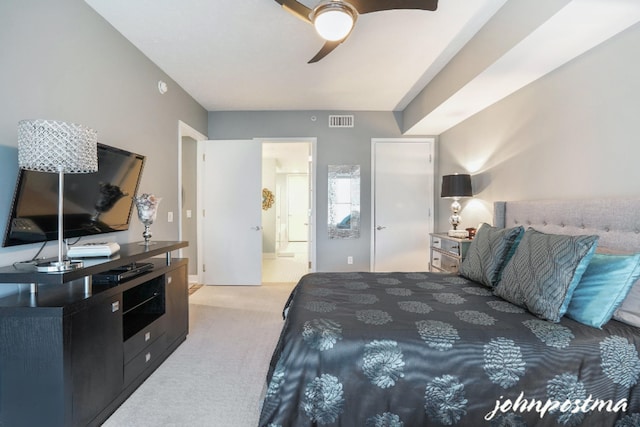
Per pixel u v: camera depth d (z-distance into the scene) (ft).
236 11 7.45
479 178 11.17
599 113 6.38
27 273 4.47
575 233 6.47
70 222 6.20
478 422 4.26
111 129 7.95
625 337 4.48
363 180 15.24
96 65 7.37
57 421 4.55
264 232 24.88
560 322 4.85
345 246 15.33
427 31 8.18
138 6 7.22
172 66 10.28
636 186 5.66
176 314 8.29
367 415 4.30
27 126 4.77
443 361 4.33
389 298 6.15
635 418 4.30
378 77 11.18
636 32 5.66
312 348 4.43
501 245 6.93
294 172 30.89
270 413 4.26
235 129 15.12
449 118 12.21
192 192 15.21
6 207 5.24
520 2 6.41
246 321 10.32
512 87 8.87
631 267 4.68
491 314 5.21
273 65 10.24
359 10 5.81
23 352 4.53
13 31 5.32
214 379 6.84
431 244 12.93
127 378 6.14
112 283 6.04
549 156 7.78
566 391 4.26
